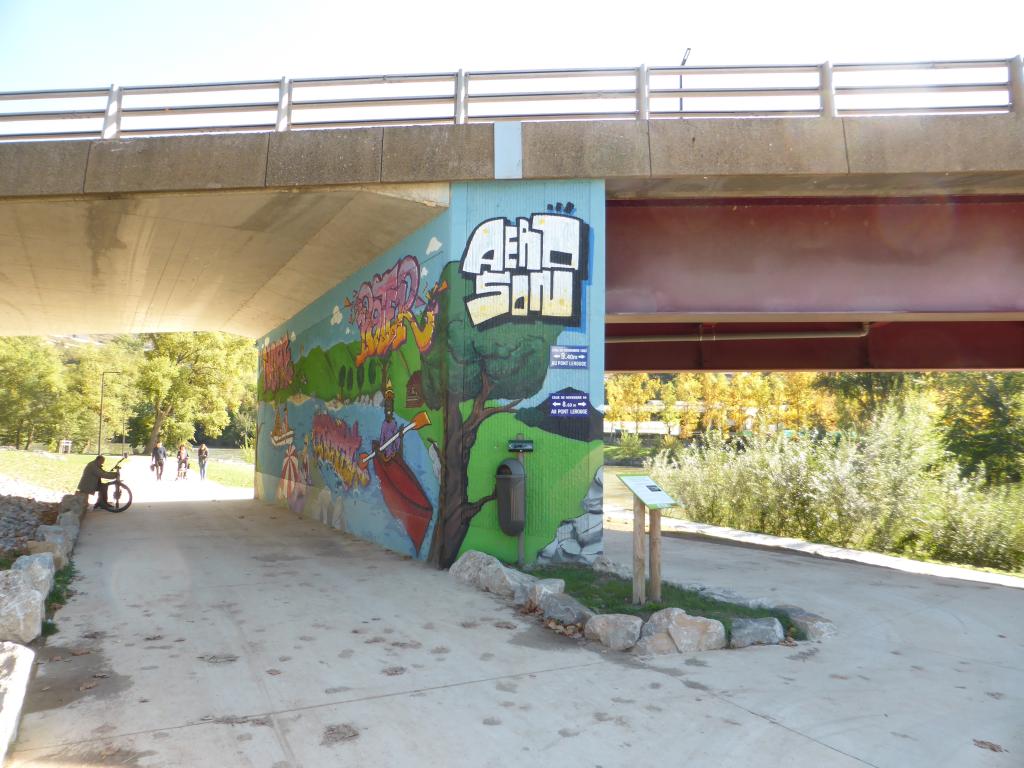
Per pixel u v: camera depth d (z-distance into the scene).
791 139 8.54
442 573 8.20
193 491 23.58
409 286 9.73
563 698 4.45
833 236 9.70
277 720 4.06
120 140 8.69
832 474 14.20
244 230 10.29
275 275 13.26
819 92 8.88
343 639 5.65
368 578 7.97
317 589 7.42
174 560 9.12
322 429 13.96
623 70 8.91
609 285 9.65
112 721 4.00
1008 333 14.32
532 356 8.54
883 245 9.66
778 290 9.66
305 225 9.98
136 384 56.16
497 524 8.38
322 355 14.09
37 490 20.34
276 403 18.27
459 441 8.41
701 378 42.94
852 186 9.09
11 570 6.55
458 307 8.51
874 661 5.37
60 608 6.53
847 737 3.92
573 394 8.57
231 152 8.57
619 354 15.80
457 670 4.95
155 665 4.97
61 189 8.65
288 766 3.50
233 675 4.79
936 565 10.23
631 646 5.45
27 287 14.55
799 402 36.00
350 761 3.57
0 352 64.00
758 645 5.67
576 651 5.41
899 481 13.83
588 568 8.12
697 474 16.75
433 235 9.04
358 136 8.57
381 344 10.77
